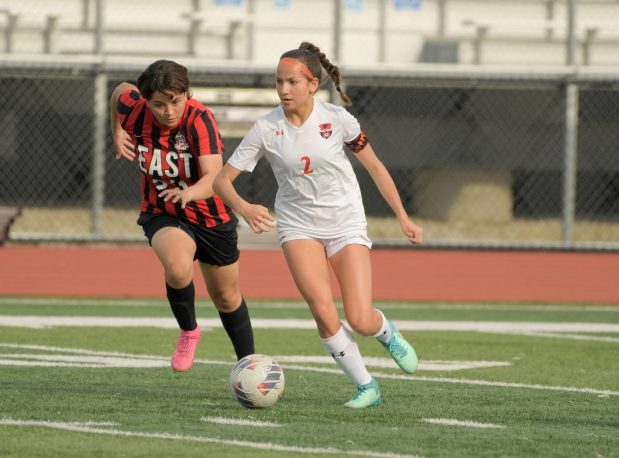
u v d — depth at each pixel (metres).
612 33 60.53
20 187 65.31
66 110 64.94
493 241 59.75
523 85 55.03
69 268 48.00
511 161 70.12
